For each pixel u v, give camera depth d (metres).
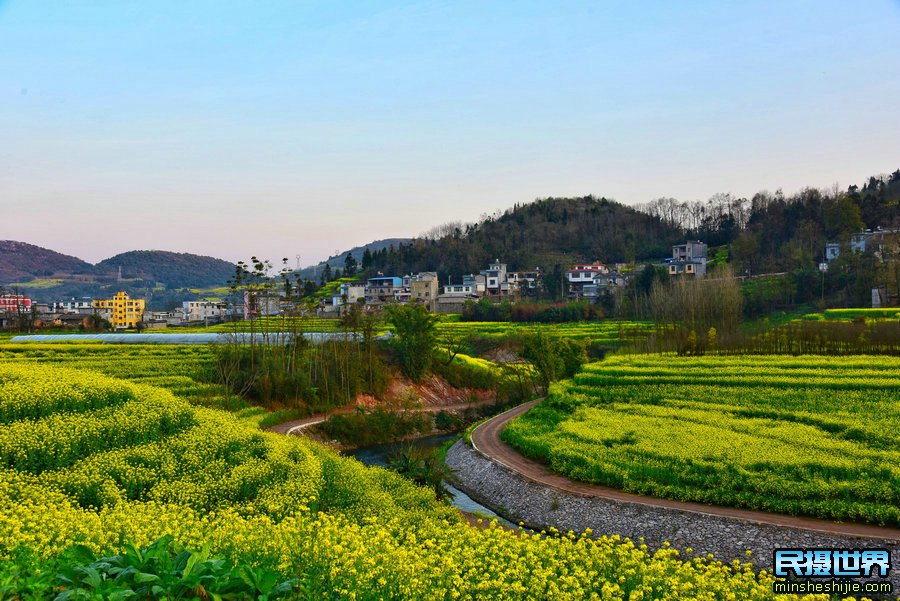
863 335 62.09
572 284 148.25
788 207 159.12
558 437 45.44
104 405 39.34
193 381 61.38
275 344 75.56
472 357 96.25
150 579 10.64
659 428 42.97
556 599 14.61
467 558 16.88
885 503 29.22
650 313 114.69
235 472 29.84
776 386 49.31
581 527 33.12
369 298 151.50
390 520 23.75
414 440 62.28
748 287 118.69
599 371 59.41
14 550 14.72
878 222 140.75
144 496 27.61
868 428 37.78
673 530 30.45
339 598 12.93
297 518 19.80
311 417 63.34
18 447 30.16
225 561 12.12
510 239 190.00
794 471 33.00
